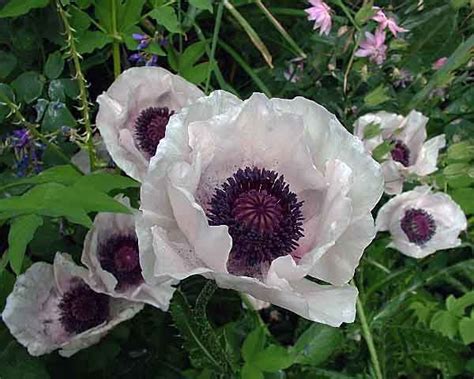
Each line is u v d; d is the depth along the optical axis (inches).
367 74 22.0
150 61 20.7
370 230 13.2
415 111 22.1
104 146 19.8
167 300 17.2
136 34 20.2
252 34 21.4
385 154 20.7
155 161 12.9
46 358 18.3
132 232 18.4
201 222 12.2
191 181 12.8
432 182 22.4
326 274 13.6
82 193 14.9
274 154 14.1
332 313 13.1
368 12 21.1
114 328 18.8
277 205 14.2
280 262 12.6
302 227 14.3
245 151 14.1
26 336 17.4
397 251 23.2
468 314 23.9
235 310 21.4
